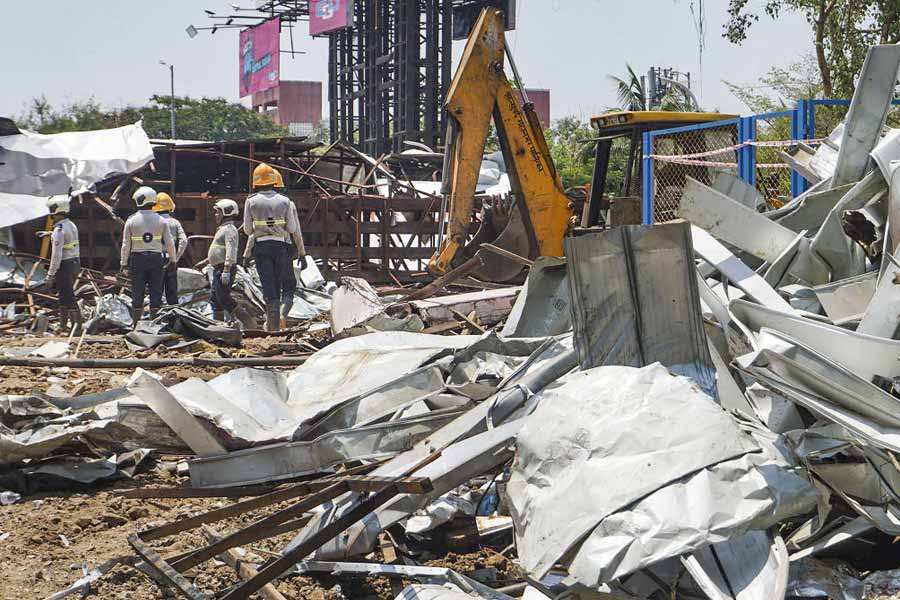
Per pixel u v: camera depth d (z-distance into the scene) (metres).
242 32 73.38
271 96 90.94
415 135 44.00
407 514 4.09
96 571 3.99
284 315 12.13
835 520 3.80
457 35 45.41
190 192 20.03
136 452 5.77
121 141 17.59
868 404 3.80
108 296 13.44
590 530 3.26
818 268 5.79
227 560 4.05
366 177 20.31
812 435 3.96
